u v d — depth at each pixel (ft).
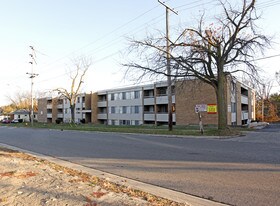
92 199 17.13
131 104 179.32
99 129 100.37
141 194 19.54
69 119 248.73
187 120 126.31
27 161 32.78
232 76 75.56
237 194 19.79
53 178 23.15
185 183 23.26
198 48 69.82
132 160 35.37
